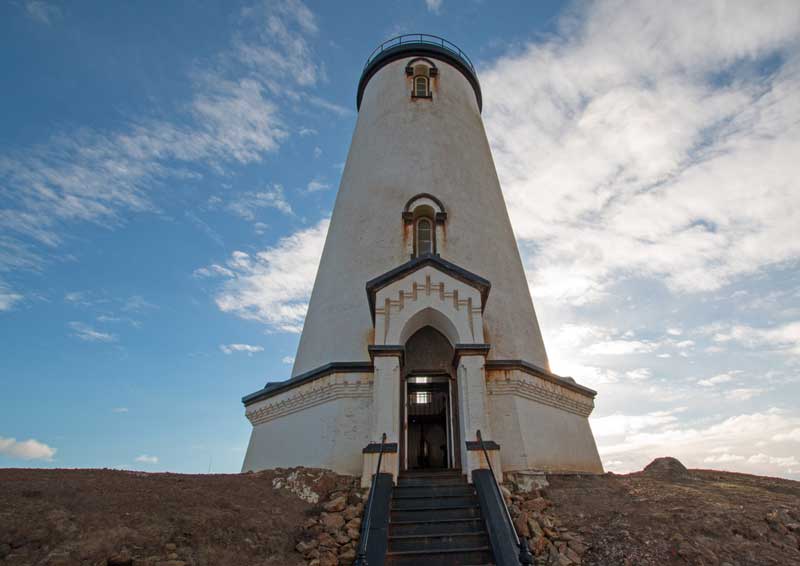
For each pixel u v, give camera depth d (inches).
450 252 785.6
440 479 560.7
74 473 485.4
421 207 821.9
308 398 695.1
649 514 490.0
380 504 485.1
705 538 442.9
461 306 646.5
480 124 1053.2
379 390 591.5
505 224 904.3
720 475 673.6
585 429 790.5
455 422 666.2
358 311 741.3
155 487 475.2
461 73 1079.6
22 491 406.3
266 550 422.6
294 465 666.2
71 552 347.6
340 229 858.1
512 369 680.4
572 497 543.5
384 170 872.9
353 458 625.3
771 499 523.8
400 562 426.0
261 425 761.6
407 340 711.7
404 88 986.7
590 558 435.8
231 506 469.1
